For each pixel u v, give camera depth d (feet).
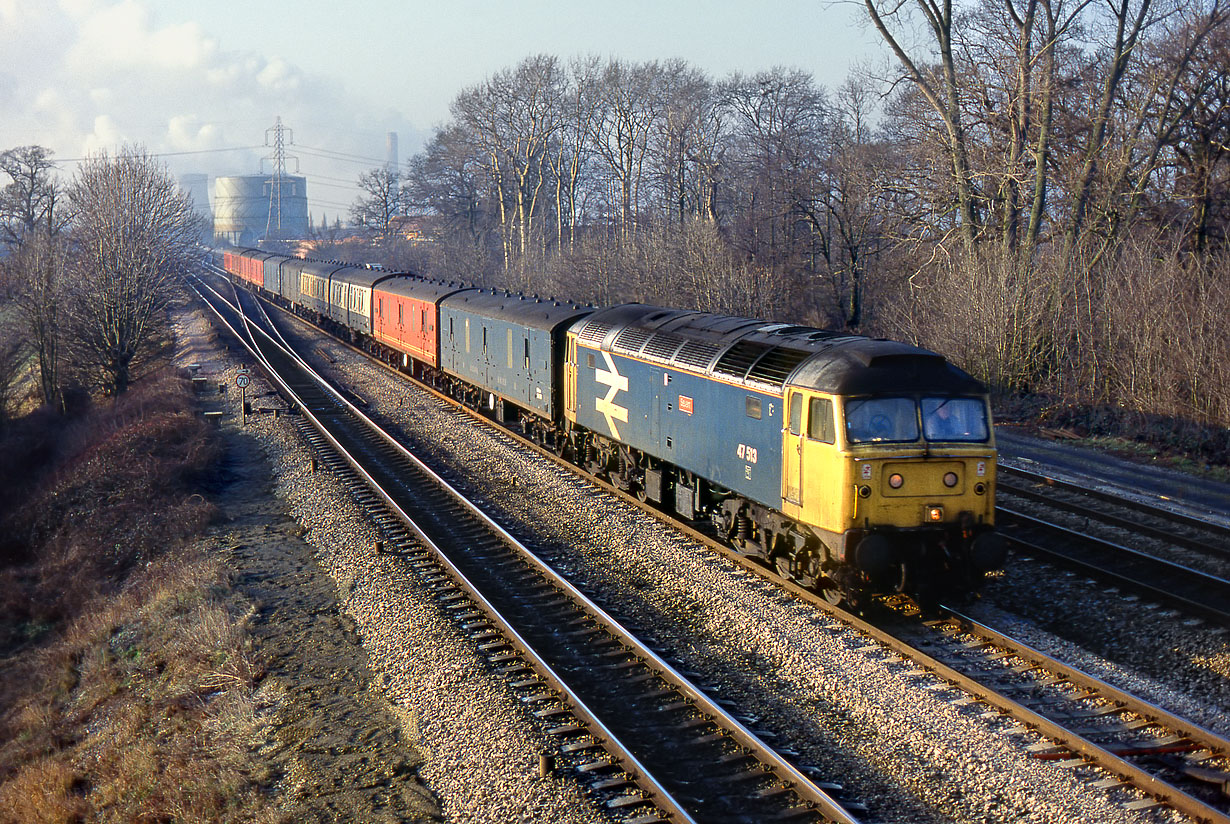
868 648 41.01
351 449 86.12
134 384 149.89
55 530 83.71
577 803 30.07
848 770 32.12
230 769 34.96
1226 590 48.03
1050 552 52.60
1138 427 86.89
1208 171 118.93
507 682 38.99
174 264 176.86
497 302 98.58
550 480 73.46
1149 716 34.40
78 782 40.86
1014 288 104.17
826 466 44.14
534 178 271.90
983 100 121.19
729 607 46.16
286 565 57.36
